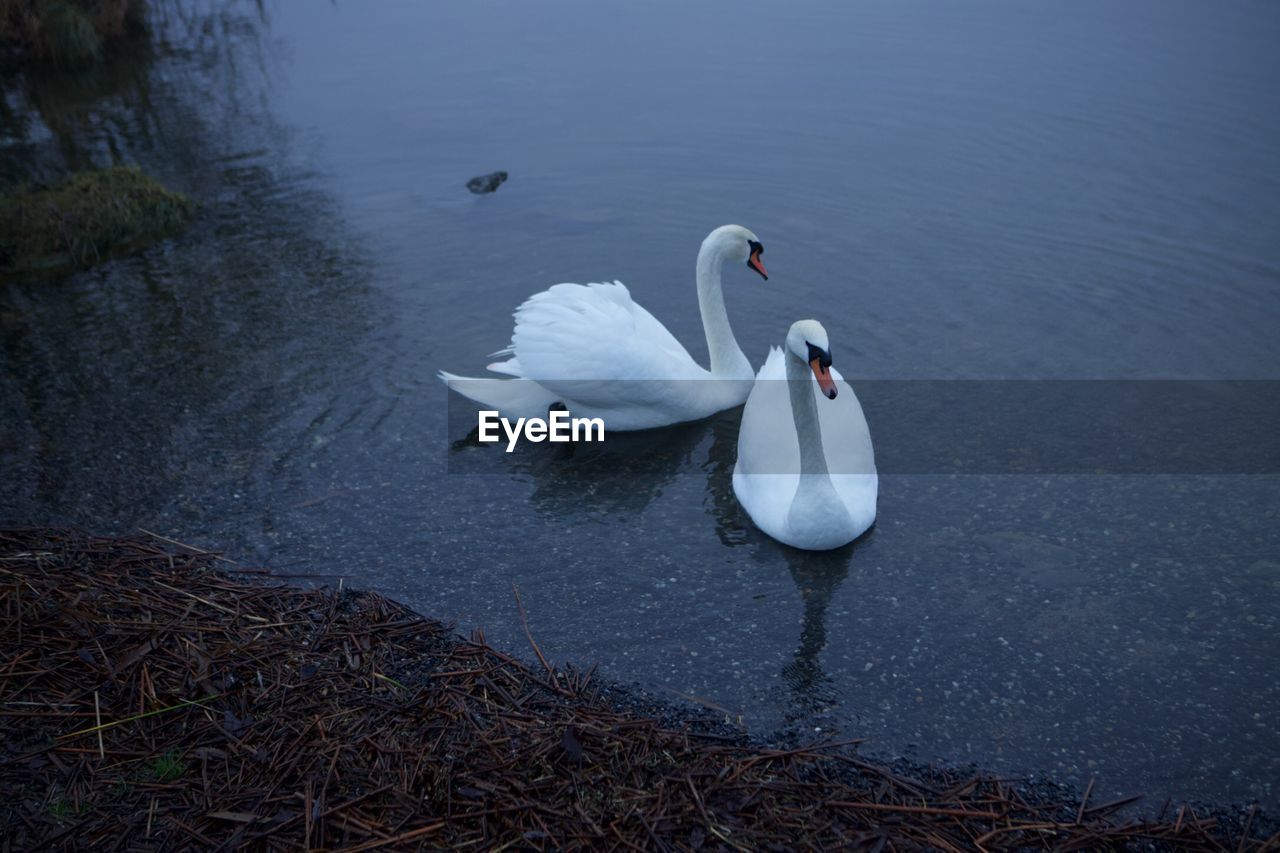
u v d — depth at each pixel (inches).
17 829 99.7
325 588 127.4
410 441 151.8
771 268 187.9
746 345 170.2
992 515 137.2
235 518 137.8
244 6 342.3
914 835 100.3
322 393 160.9
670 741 107.7
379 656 117.8
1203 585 126.0
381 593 127.2
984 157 216.2
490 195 214.7
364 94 263.7
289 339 173.3
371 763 105.4
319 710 110.6
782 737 110.0
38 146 239.5
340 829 99.7
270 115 253.9
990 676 116.3
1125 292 176.9
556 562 132.0
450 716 110.0
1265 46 260.4
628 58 276.1
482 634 121.5
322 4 341.4
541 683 115.2
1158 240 188.1
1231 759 107.8
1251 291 175.0
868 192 207.3
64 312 181.5
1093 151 215.9
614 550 134.0
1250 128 220.7
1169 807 103.8
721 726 111.0
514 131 238.4
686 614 124.6
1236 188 201.3
